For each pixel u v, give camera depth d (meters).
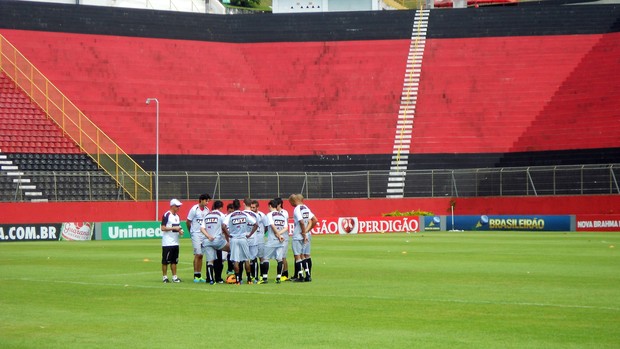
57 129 98.44
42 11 114.94
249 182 94.19
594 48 118.62
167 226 36.19
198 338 21.80
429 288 33.12
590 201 90.75
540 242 66.50
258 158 105.31
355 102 114.69
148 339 21.69
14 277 39.41
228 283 35.72
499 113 110.50
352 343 20.98
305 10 143.00
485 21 125.00
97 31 116.00
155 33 119.31
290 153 107.44
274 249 35.81
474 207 96.19
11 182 88.81
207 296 30.88
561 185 93.12
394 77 118.19
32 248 64.50
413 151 106.62
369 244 66.38
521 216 90.00
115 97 107.06
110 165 96.44
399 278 37.53
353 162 105.94
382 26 126.06
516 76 115.88
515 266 43.62
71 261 50.22
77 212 87.88
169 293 32.00
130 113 105.56
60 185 90.44
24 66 105.81
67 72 108.19
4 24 111.50
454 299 29.38
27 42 110.44
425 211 96.81
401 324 23.84
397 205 97.19
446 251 56.62
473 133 108.19
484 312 26.03
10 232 77.00
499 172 95.75
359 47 123.31
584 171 91.94
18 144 95.12
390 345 20.69
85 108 103.69
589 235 78.12
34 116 99.12
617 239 70.44
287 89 117.12
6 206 85.44
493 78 116.06
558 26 123.06
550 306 27.28
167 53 117.12
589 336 21.67
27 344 21.09
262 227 35.91
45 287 34.56
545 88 113.44
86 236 79.81
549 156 101.75
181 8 146.88
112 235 81.12
